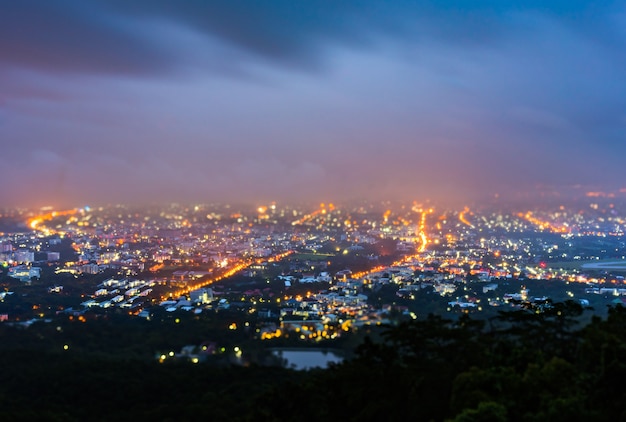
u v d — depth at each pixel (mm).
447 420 72812
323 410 93875
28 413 97188
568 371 78188
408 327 97750
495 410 70188
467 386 77438
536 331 96938
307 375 109938
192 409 99500
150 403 104812
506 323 109750
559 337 96562
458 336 92375
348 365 97812
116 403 104500
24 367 113812
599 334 84062
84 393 105562
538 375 77812
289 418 94750
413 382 88250
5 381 108500
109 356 122562
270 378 110625
